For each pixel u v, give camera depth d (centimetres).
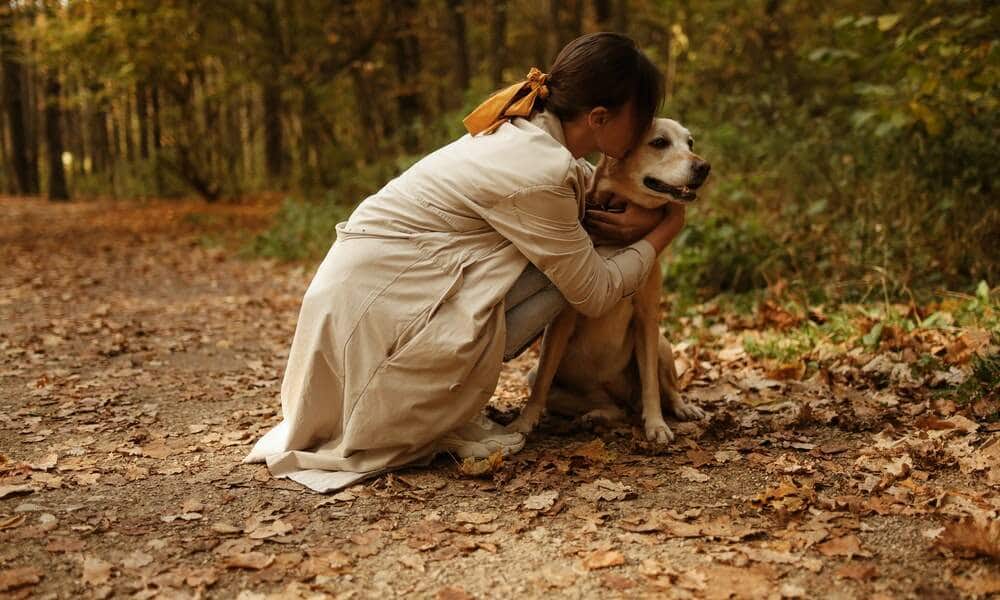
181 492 290
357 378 288
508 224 285
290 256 995
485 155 287
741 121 909
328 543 249
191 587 223
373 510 271
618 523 258
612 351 351
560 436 348
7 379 460
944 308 481
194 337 580
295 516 267
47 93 2233
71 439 354
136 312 681
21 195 2600
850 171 677
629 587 220
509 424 338
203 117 2050
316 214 1136
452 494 283
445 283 288
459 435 317
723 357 462
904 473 283
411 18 1476
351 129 1762
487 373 291
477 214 292
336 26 1449
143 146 2514
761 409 371
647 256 313
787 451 318
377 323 286
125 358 516
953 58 560
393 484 289
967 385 354
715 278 603
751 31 1095
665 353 363
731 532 249
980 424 325
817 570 225
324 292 294
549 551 242
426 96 1725
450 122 1187
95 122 3059
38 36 1531
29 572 227
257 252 1037
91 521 264
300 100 1544
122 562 236
